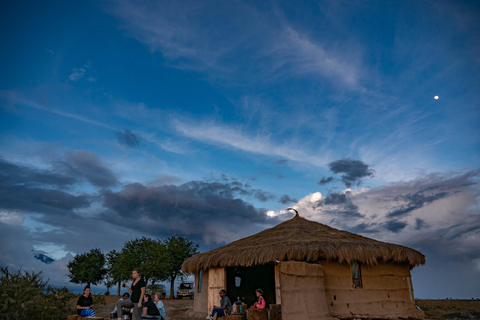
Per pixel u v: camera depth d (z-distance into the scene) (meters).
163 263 39.47
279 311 12.73
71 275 48.06
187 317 16.30
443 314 17.47
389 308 13.42
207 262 15.40
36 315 11.78
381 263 13.99
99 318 9.83
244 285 20.11
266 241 15.02
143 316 9.03
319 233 15.28
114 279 41.72
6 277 11.96
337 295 12.77
